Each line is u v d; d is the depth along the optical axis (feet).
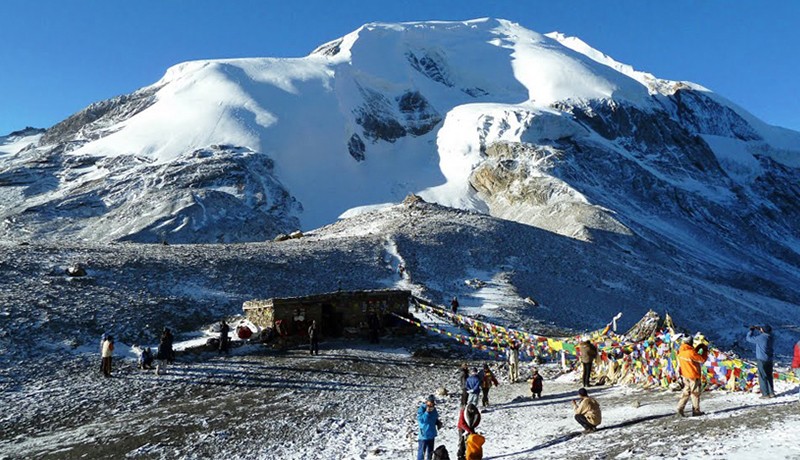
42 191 425.28
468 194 488.44
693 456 34.63
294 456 53.36
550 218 377.71
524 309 171.94
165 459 53.98
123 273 144.97
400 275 191.93
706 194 531.09
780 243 466.70
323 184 498.69
